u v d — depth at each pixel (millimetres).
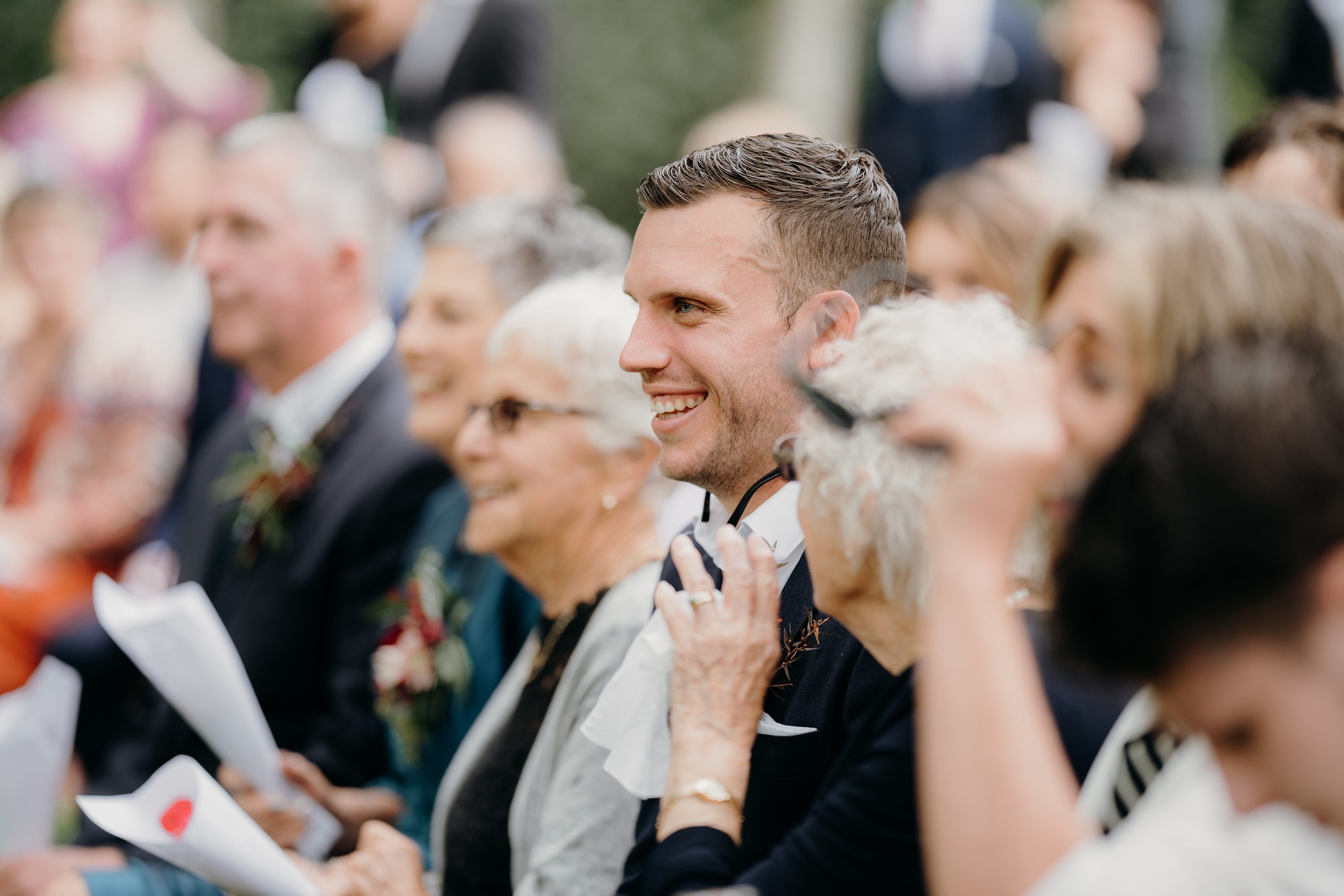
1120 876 1237
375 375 4027
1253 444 1209
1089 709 1729
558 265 3555
